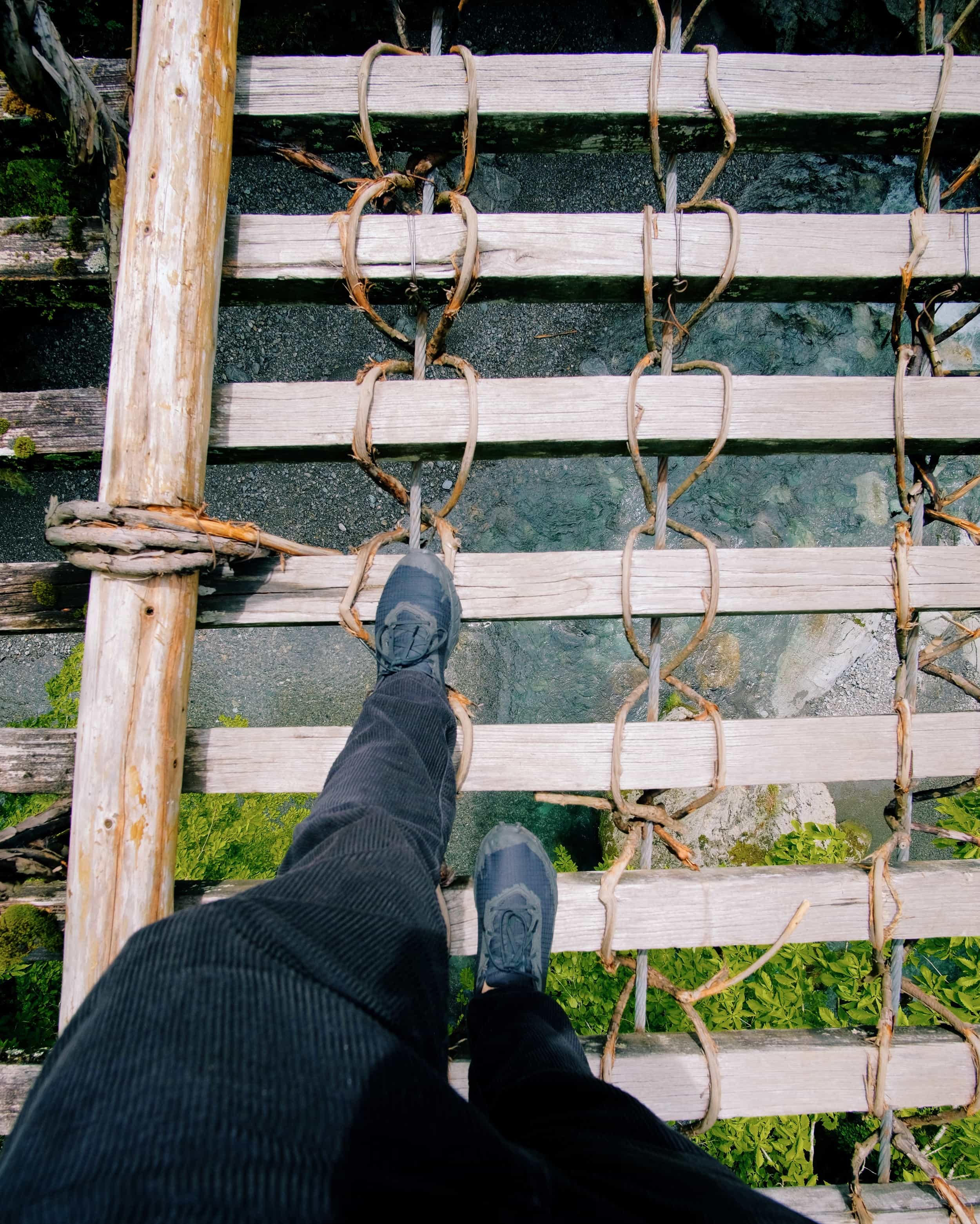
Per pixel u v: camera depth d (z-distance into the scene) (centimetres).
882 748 160
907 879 157
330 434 153
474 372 153
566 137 160
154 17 135
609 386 156
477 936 153
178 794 140
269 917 61
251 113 149
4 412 156
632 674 388
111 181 146
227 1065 46
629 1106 80
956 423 160
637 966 159
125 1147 40
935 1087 158
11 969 156
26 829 149
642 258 155
